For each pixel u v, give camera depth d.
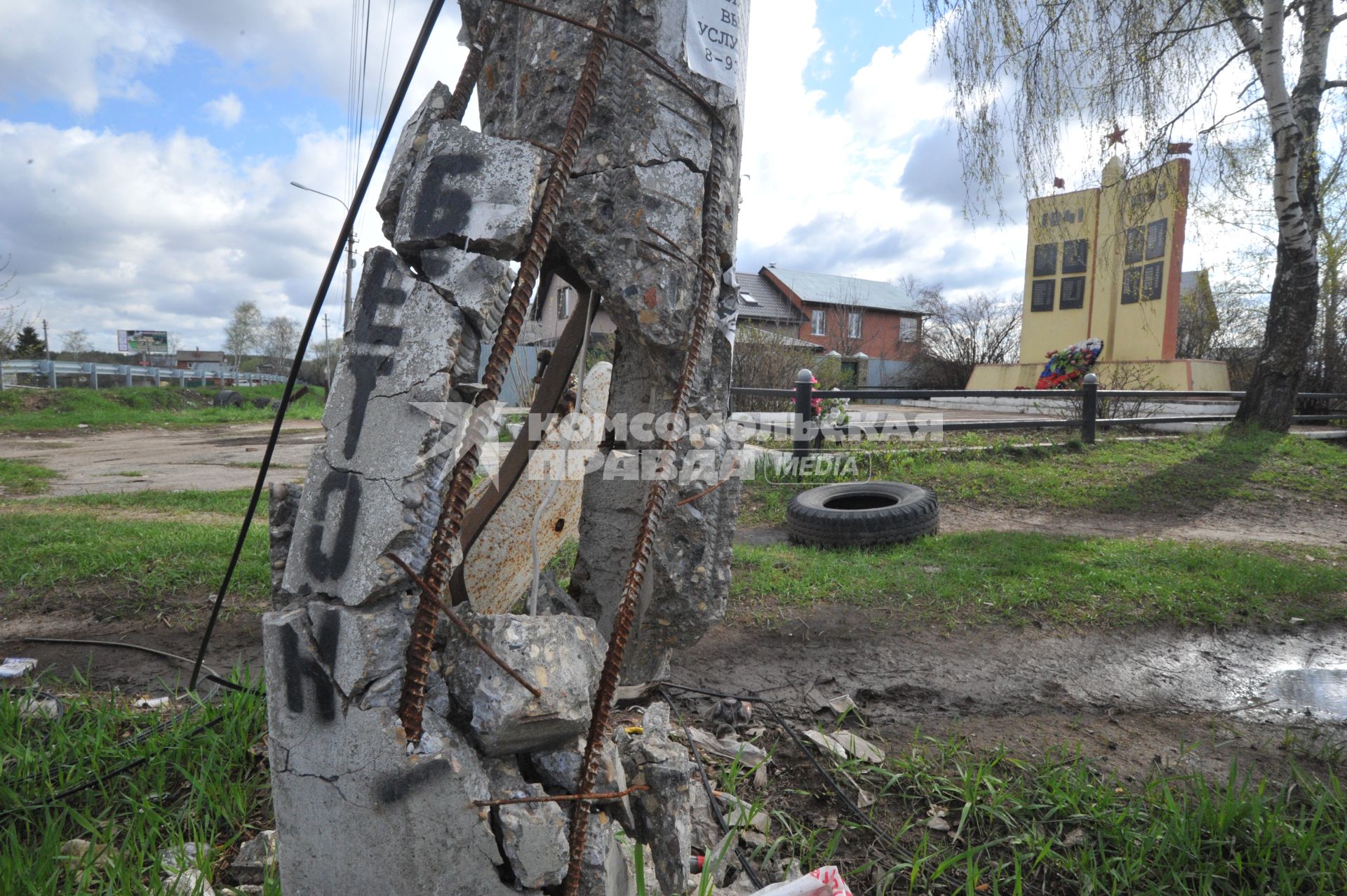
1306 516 7.81
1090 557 5.81
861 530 6.40
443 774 1.38
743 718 3.17
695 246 1.92
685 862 1.77
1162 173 10.59
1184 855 2.19
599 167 1.89
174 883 1.90
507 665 1.42
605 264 1.89
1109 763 2.87
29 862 1.98
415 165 1.60
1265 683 3.76
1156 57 9.60
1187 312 25.08
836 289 38.97
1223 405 14.48
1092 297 19.19
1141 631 4.43
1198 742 3.09
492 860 1.40
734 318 2.27
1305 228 11.09
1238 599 4.88
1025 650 4.14
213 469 12.77
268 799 2.37
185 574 4.97
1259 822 2.26
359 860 1.42
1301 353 11.40
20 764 2.49
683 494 2.23
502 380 1.38
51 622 4.30
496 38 2.15
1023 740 3.07
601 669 1.62
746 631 4.35
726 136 2.01
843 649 4.11
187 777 2.38
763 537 7.17
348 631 1.39
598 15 1.86
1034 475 9.09
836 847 2.32
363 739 1.38
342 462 1.46
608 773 1.61
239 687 2.95
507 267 1.49
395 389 1.45
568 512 2.61
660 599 2.32
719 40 1.96
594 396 2.68
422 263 1.52
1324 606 4.83
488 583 2.52
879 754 2.85
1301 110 11.48
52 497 9.29
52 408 25.03
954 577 5.28
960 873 2.22
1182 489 8.62
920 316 39.12
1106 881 2.15
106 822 2.23
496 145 1.51
